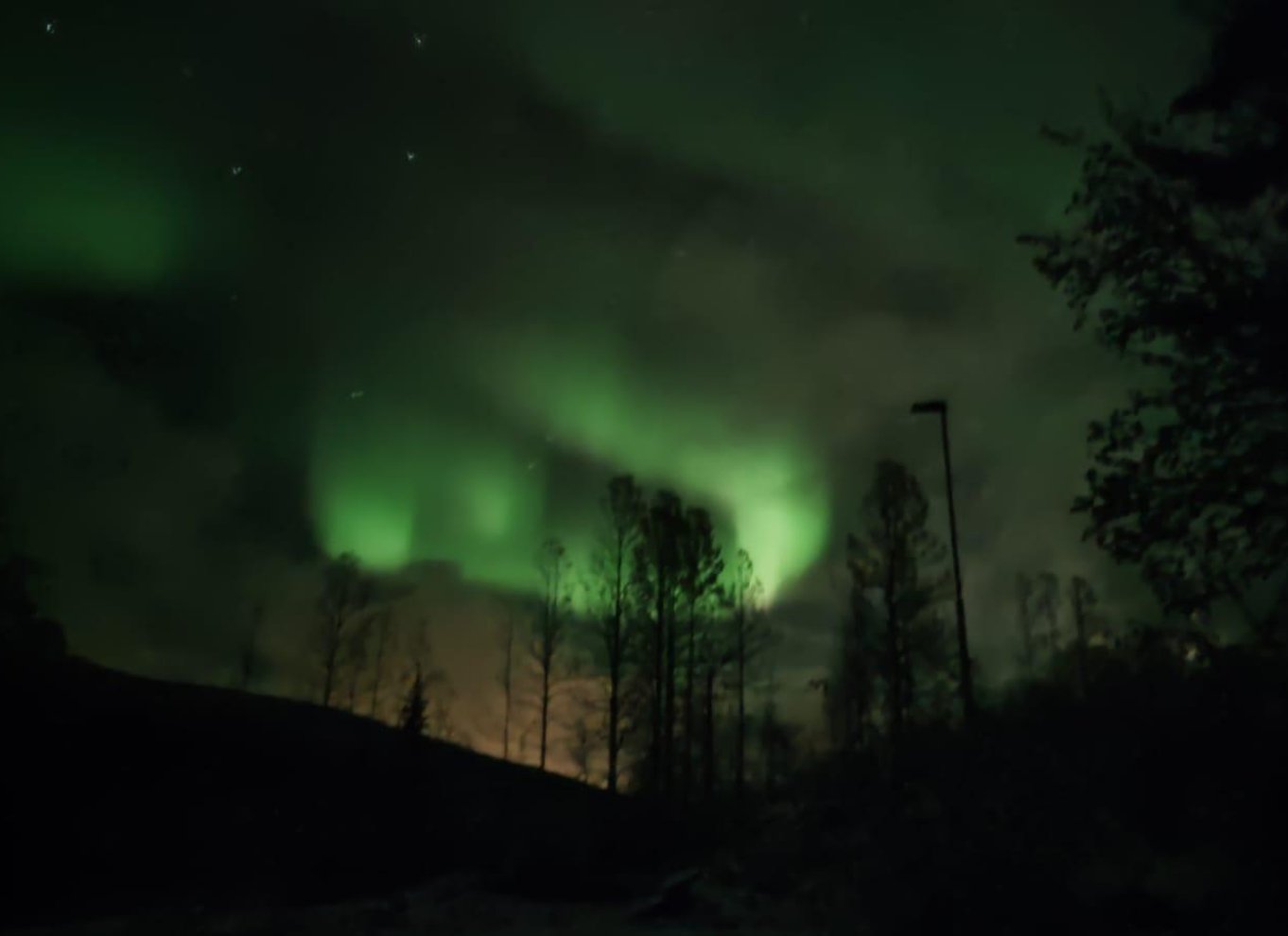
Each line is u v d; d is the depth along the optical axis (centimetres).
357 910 1411
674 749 3241
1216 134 809
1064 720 1407
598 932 1273
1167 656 1082
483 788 2422
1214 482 773
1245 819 859
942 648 2559
